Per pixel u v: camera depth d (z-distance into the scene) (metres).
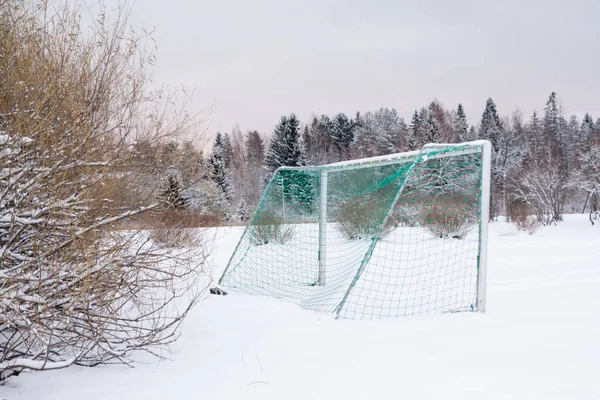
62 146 2.50
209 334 3.47
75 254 2.51
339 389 2.36
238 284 5.84
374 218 5.72
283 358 2.88
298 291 5.53
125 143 3.25
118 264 2.67
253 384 2.45
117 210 3.09
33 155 2.47
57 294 2.45
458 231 9.53
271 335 3.40
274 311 4.22
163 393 2.33
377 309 4.57
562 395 2.25
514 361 2.76
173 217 4.27
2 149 2.34
